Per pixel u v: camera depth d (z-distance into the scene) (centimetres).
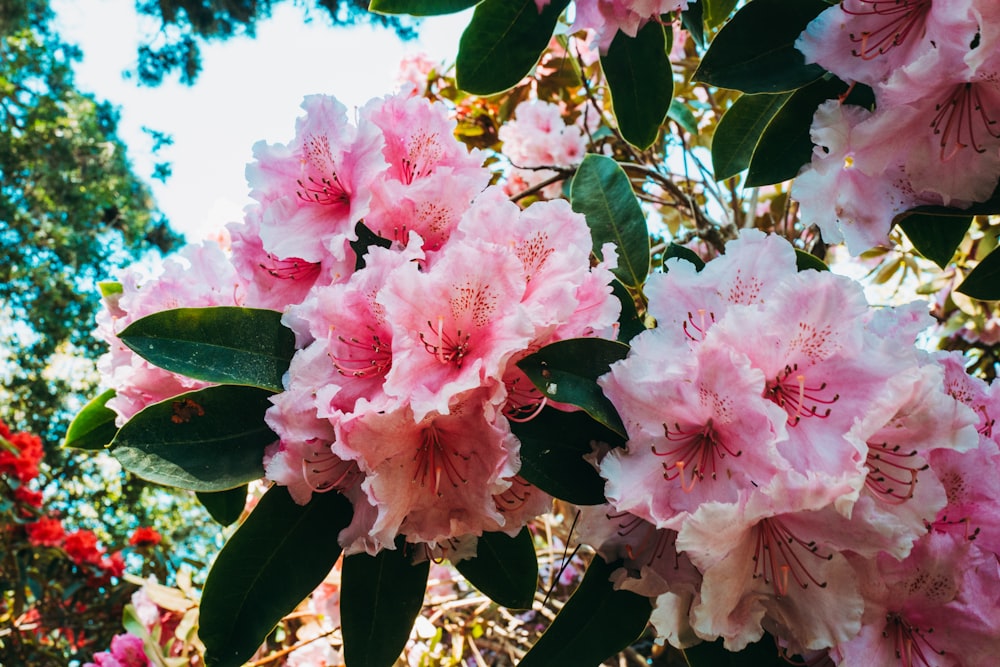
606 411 47
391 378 44
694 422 45
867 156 52
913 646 49
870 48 52
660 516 44
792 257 49
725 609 44
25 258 409
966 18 47
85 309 416
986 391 52
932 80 49
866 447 43
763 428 43
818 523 44
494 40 65
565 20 90
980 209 53
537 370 48
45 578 194
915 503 45
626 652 124
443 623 122
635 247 65
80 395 400
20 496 197
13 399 385
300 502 49
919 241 60
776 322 45
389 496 45
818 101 61
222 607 50
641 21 63
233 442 51
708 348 44
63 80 445
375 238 54
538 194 132
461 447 47
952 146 52
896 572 48
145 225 459
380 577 54
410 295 46
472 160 55
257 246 55
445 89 148
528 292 49
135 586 189
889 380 44
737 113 70
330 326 48
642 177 123
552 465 50
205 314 52
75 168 440
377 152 51
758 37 59
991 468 48
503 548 58
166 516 368
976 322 124
